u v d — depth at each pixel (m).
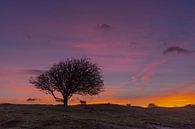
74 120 52.12
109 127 50.16
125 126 53.38
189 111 88.56
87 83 81.12
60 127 48.19
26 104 77.06
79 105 82.94
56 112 64.25
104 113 71.19
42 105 76.38
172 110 88.06
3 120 53.22
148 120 65.12
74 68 81.44
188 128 61.41
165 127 59.38
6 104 76.12
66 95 80.50
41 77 81.62
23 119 53.44
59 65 82.56
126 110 79.56
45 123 50.47
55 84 80.38
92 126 49.38
